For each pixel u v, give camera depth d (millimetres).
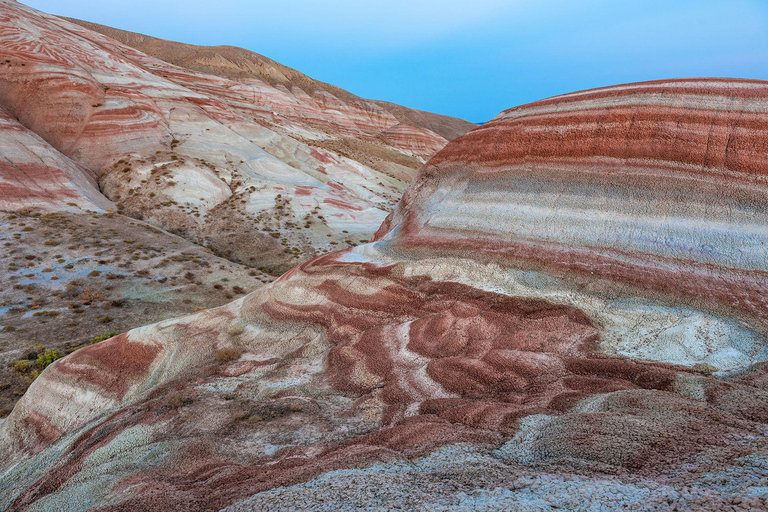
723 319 10875
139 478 8391
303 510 5215
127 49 91625
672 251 12961
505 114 19516
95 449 10391
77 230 33875
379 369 11828
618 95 16453
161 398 12086
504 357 10875
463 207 17594
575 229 14516
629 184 14875
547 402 8797
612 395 8281
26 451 13070
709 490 4156
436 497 5059
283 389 11820
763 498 3680
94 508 7418
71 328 23141
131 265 30562
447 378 10727
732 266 12156
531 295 12711
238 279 31609
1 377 19062
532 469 5793
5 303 24531
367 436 8398
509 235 15250
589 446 6121
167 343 14805
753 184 13430
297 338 14273
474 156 19125
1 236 30672
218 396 11805
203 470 8133
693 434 5957
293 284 16422
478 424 8172
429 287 14039
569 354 10812
